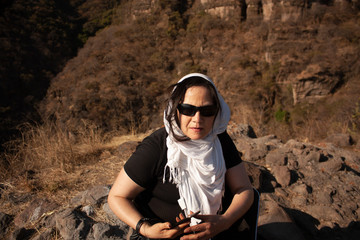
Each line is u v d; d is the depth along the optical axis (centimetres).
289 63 3031
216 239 106
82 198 196
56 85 3528
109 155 293
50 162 277
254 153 262
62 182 235
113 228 162
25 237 168
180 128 94
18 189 228
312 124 536
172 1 4344
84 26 5134
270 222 165
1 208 202
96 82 3161
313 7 3525
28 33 4244
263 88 3005
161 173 96
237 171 107
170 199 98
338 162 243
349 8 3653
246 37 3675
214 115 92
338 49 3047
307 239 170
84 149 310
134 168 95
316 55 2984
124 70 3362
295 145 280
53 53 4344
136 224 91
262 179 218
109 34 4312
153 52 3869
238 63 3341
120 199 96
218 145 100
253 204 112
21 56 3803
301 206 196
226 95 3150
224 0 3941
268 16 3653
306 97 2894
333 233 175
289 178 220
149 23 4312
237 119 494
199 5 4347
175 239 99
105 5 5556
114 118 2503
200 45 3844
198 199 97
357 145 343
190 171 96
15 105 3142
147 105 2833
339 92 2800
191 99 89
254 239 108
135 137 384
